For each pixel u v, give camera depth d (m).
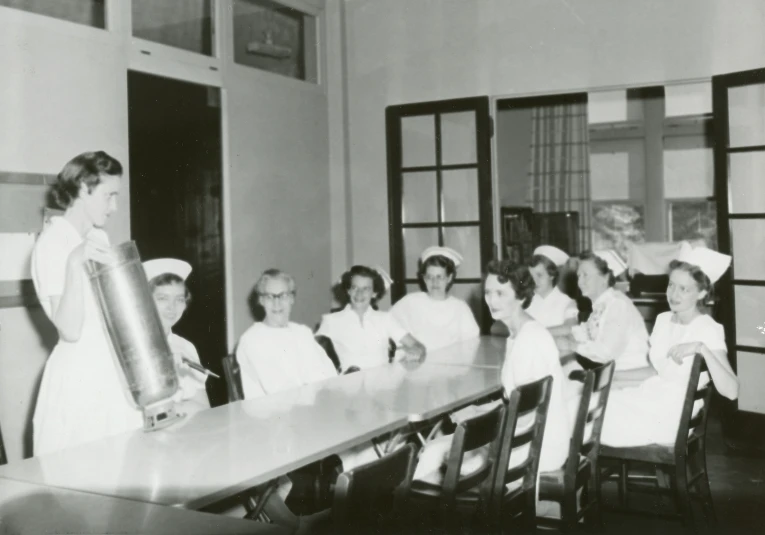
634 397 3.29
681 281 3.25
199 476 1.86
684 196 8.87
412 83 5.80
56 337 3.60
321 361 3.53
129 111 4.25
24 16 3.54
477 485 2.57
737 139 4.79
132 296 2.11
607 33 5.19
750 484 3.96
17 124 3.48
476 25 5.58
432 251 4.57
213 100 4.86
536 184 9.28
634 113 8.88
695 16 4.95
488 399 3.85
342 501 1.55
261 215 5.21
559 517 2.96
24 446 3.48
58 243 2.50
